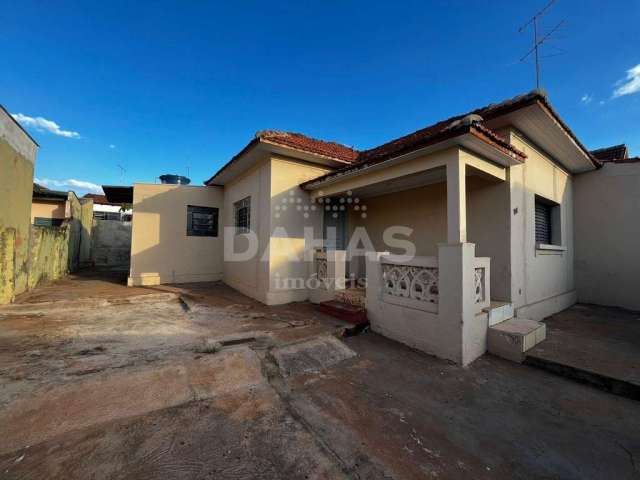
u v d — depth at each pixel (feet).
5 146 16.97
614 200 22.84
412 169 14.14
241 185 25.64
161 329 14.16
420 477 5.99
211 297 22.04
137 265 27.04
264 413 8.10
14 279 18.60
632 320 18.20
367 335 14.93
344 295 17.97
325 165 22.65
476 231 16.48
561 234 21.89
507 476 6.10
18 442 6.46
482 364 11.78
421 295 13.19
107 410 7.70
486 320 12.99
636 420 8.26
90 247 46.70
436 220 18.13
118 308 18.72
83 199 43.39
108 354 10.86
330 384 9.96
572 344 13.17
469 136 11.45
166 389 8.76
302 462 6.30
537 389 9.93
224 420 7.70
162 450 6.51
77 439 6.73
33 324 14.53
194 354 10.99
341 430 7.45
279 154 20.29
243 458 6.36
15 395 7.75
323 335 13.56
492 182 15.96
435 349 12.42
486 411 8.55
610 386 9.82
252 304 19.93
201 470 5.98
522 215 16.65
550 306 19.48
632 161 22.08
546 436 7.48
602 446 7.13
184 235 29.12
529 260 17.21
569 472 6.26
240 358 10.85
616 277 22.54
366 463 6.33
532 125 15.96
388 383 10.11
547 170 20.16
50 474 5.74
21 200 19.47
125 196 34.09
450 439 7.25
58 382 8.45
